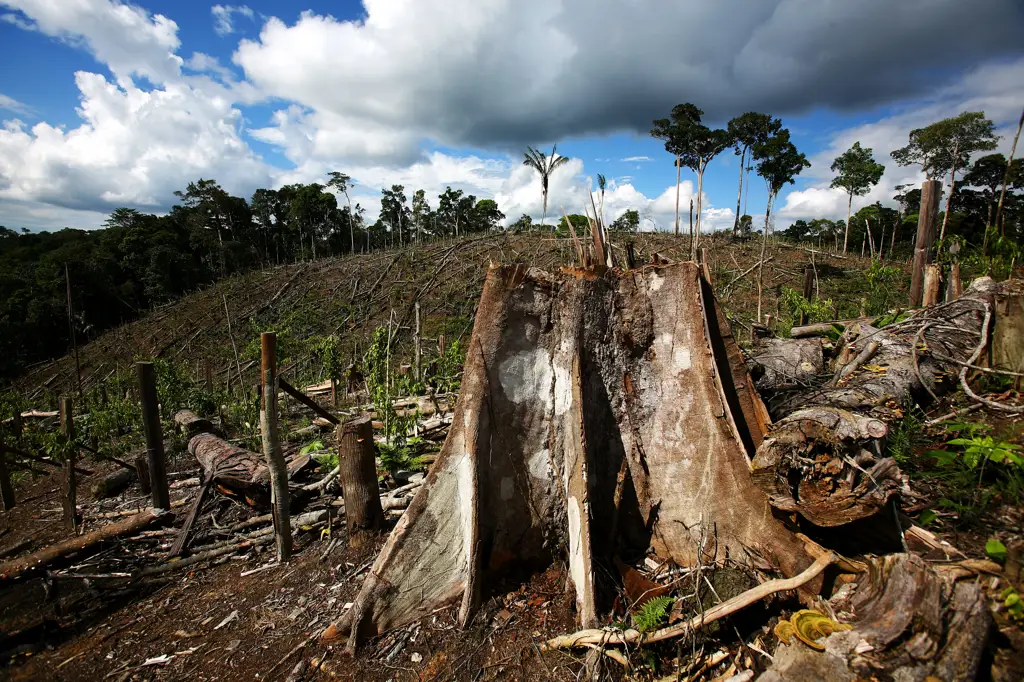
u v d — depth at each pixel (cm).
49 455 760
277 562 410
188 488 603
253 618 344
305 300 2980
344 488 400
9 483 654
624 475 318
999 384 420
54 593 405
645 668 235
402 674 266
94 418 841
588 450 309
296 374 1351
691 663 227
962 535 262
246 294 3197
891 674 184
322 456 573
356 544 399
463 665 262
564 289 308
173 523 505
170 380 881
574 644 254
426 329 2172
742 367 320
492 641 274
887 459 229
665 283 318
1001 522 264
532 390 317
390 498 466
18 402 1075
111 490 641
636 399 324
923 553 236
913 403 414
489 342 305
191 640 335
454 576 305
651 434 319
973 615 186
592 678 234
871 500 224
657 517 311
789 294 1195
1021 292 445
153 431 499
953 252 791
